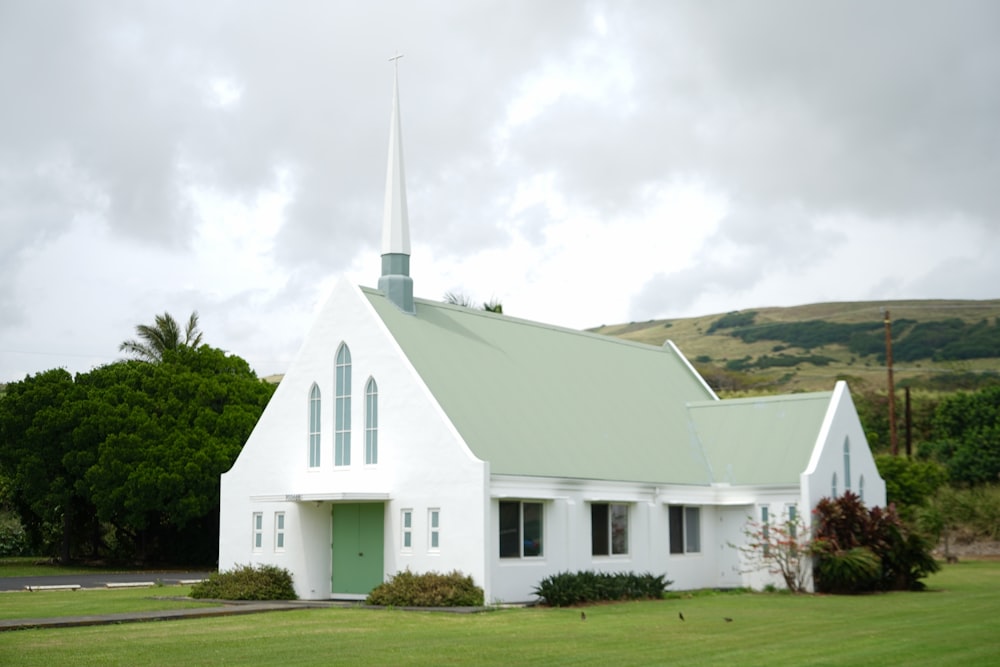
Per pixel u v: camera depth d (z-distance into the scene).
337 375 35.38
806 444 41.66
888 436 94.81
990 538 69.06
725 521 41.53
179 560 61.03
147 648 20.97
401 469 33.09
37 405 56.47
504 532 32.22
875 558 37.69
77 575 51.09
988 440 77.88
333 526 34.91
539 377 39.50
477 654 20.27
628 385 44.44
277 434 36.53
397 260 37.06
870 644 22.02
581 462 36.25
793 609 30.88
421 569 32.19
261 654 20.17
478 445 32.66
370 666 18.59
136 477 54.19
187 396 58.00
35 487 56.84
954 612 29.73
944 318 185.88
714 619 27.48
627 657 19.92
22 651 20.47
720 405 45.56
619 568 36.44
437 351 35.81
